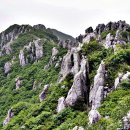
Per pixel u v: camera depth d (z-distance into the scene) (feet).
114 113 239.91
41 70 607.78
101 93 273.75
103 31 440.86
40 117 316.19
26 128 317.42
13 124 359.05
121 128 217.56
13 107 405.18
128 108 235.81
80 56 350.84
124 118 222.28
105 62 304.71
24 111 378.94
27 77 615.16
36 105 366.22
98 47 368.48
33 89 556.10
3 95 606.55
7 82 654.12
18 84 604.49
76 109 293.84
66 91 331.98
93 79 301.02
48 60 644.27
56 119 295.48
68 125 271.08
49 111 324.39
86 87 300.40
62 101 310.86
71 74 348.79
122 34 390.83
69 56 368.07
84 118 266.36
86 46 369.50
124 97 256.52
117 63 301.22
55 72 549.54
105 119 236.43
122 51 311.88
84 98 296.92
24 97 546.26
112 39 375.66
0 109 546.67
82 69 313.53
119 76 281.54
